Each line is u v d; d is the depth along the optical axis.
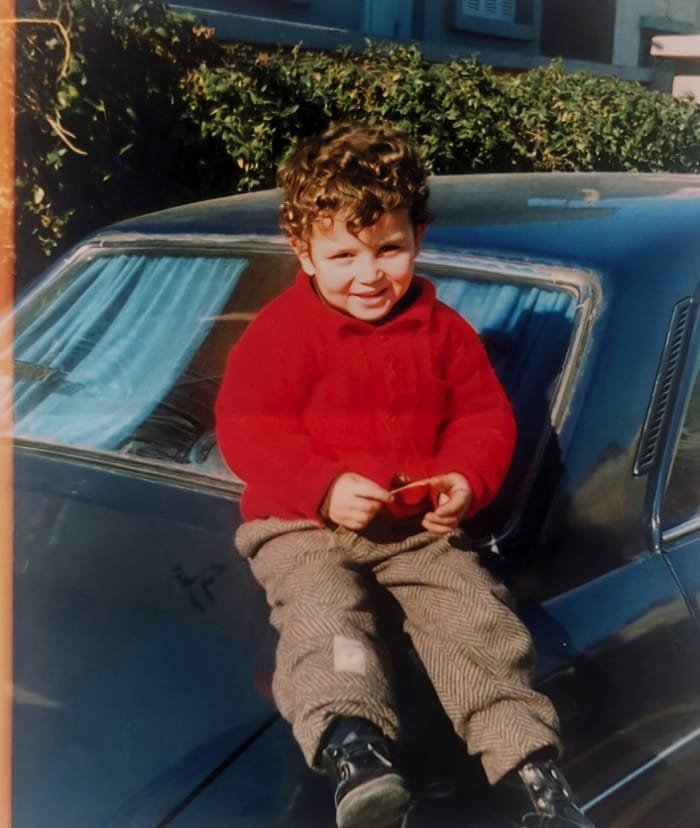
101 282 2.88
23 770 1.69
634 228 2.51
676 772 2.12
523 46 11.06
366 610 1.87
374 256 1.93
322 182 1.90
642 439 2.27
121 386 2.61
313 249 1.97
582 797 1.94
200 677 1.84
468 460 1.96
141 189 5.74
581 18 11.41
